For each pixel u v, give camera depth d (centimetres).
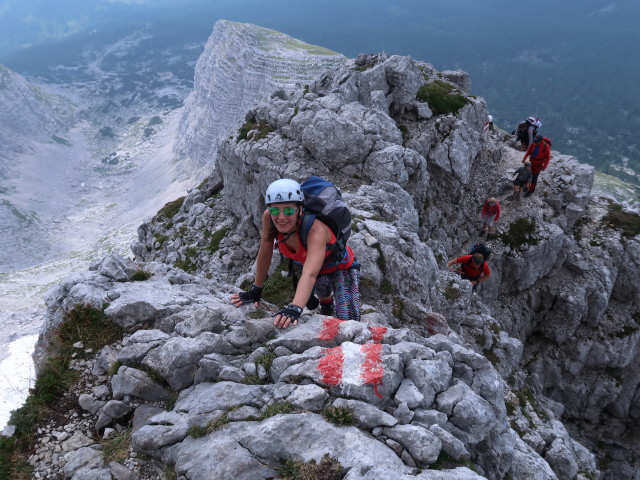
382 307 1020
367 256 1073
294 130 1894
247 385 511
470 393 511
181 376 545
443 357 544
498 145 2875
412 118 2366
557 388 2627
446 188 2300
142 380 545
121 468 464
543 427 1204
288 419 448
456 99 2438
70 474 466
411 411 468
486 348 1573
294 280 546
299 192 462
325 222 484
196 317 601
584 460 1229
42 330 636
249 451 436
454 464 436
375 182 1773
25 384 561
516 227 2480
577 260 2541
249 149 1927
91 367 584
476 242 2458
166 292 697
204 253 2038
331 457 417
